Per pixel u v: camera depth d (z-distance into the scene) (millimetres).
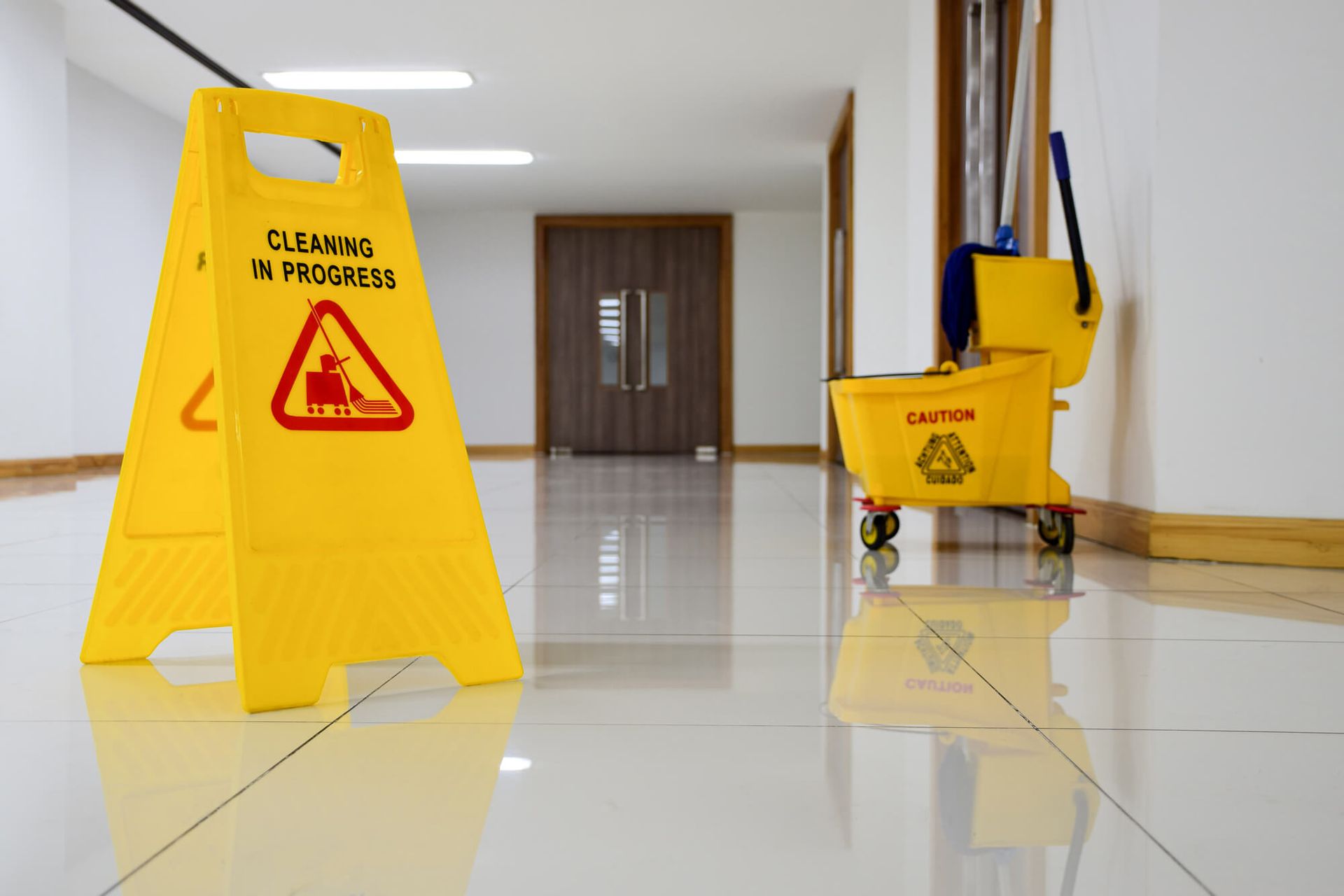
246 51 5777
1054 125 2898
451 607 1120
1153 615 1521
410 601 1103
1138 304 2248
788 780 799
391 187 1202
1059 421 2850
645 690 1091
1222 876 625
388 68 6047
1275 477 2084
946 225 4352
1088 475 2605
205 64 5973
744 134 7340
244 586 1025
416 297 1186
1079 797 762
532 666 1204
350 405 1116
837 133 6973
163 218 7062
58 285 5352
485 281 10141
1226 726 946
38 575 1923
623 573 1969
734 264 10078
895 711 1000
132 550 1246
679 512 3371
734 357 10102
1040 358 2223
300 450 1082
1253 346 2092
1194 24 2102
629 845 672
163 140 7023
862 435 2324
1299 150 2059
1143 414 2213
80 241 6199
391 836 687
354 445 1109
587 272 10195
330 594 1064
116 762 845
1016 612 1542
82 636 1377
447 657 1107
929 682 1116
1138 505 2254
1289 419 2074
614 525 2924
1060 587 1790
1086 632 1386
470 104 6684
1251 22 2076
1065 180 2207
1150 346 2168
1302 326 2062
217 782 796
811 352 10078
